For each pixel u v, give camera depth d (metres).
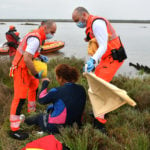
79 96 3.42
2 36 33.91
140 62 13.93
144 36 46.50
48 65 8.56
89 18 3.35
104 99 3.35
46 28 3.42
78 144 2.95
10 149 3.31
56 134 3.43
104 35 3.18
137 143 2.94
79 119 3.59
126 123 3.67
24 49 3.42
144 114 3.99
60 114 3.38
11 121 3.59
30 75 3.66
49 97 3.35
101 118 3.53
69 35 41.69
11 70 3.54
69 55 15.70
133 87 5.32
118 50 3.46
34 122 3.81
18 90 3.54
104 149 3.10
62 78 3.46
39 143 2.46
